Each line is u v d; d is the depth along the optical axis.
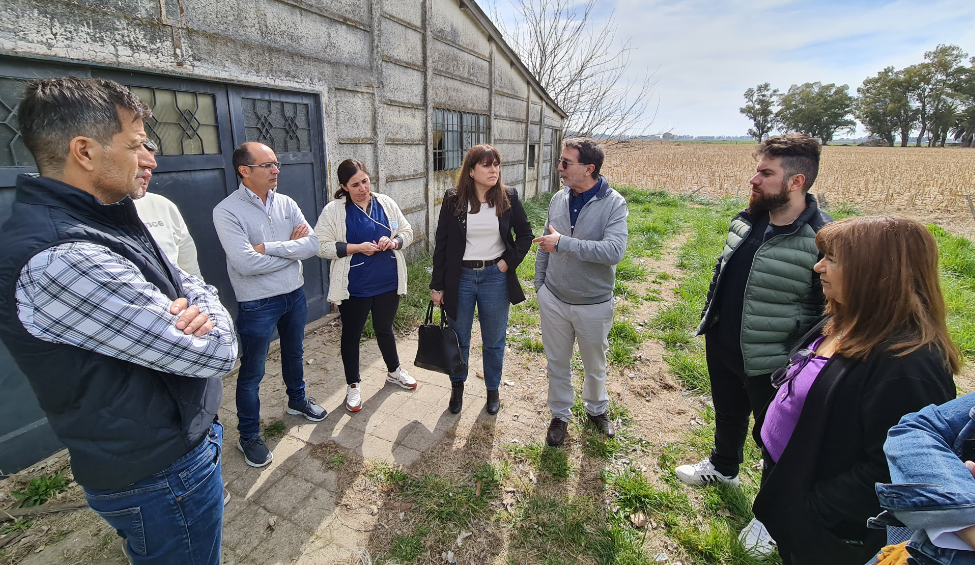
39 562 2.08
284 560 2.11
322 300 4.78
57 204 1.06
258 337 2.61
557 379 2.88
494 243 2.88
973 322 5.04
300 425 3.08
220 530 1.43
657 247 8.48
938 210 14.61
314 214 4.55
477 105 8.45
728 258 2.20
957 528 0.87
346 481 2.59
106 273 1.04
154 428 1.17
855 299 1.30
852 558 1.33
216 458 1.38
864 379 1.27
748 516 2.40
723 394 2.37
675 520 2.37
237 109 3.61
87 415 1.09
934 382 1.17
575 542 2.24
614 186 18.09
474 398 3.46
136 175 1.21
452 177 7.68
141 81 2.93
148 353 1.10
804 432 1.40
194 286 1.43
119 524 1.23
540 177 13.37
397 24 5.61
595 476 2.69
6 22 2.25
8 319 1.00
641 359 4.16
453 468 2.71
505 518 2.38
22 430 2.57
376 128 5.30
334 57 4.55
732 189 19.95
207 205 3.46
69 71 2.57
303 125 4.29
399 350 4.23
